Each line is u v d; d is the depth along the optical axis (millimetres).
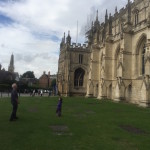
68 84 97375
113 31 79625
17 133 17641
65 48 101125
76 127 21359
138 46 56844
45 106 41281
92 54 85438
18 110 33219
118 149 14406
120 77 57844
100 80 76312
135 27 57906
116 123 24438
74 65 99250
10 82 120375
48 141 15617
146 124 24219
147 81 46781
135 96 56062
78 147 14430
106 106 44531
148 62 47156
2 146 14039
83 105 45750
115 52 69938
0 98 58125
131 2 67938
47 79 197875
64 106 42938
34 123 22406
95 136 17844
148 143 16297
